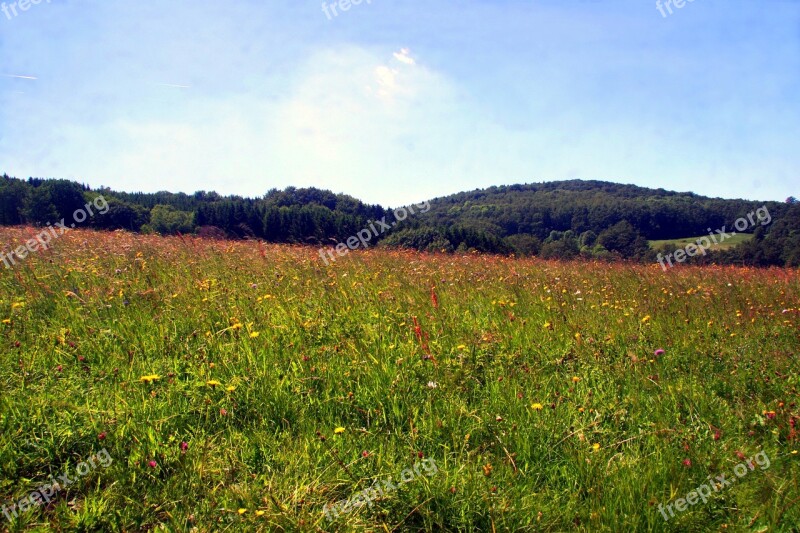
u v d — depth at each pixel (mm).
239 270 7438
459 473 2926
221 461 2980
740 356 4707
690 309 6391
